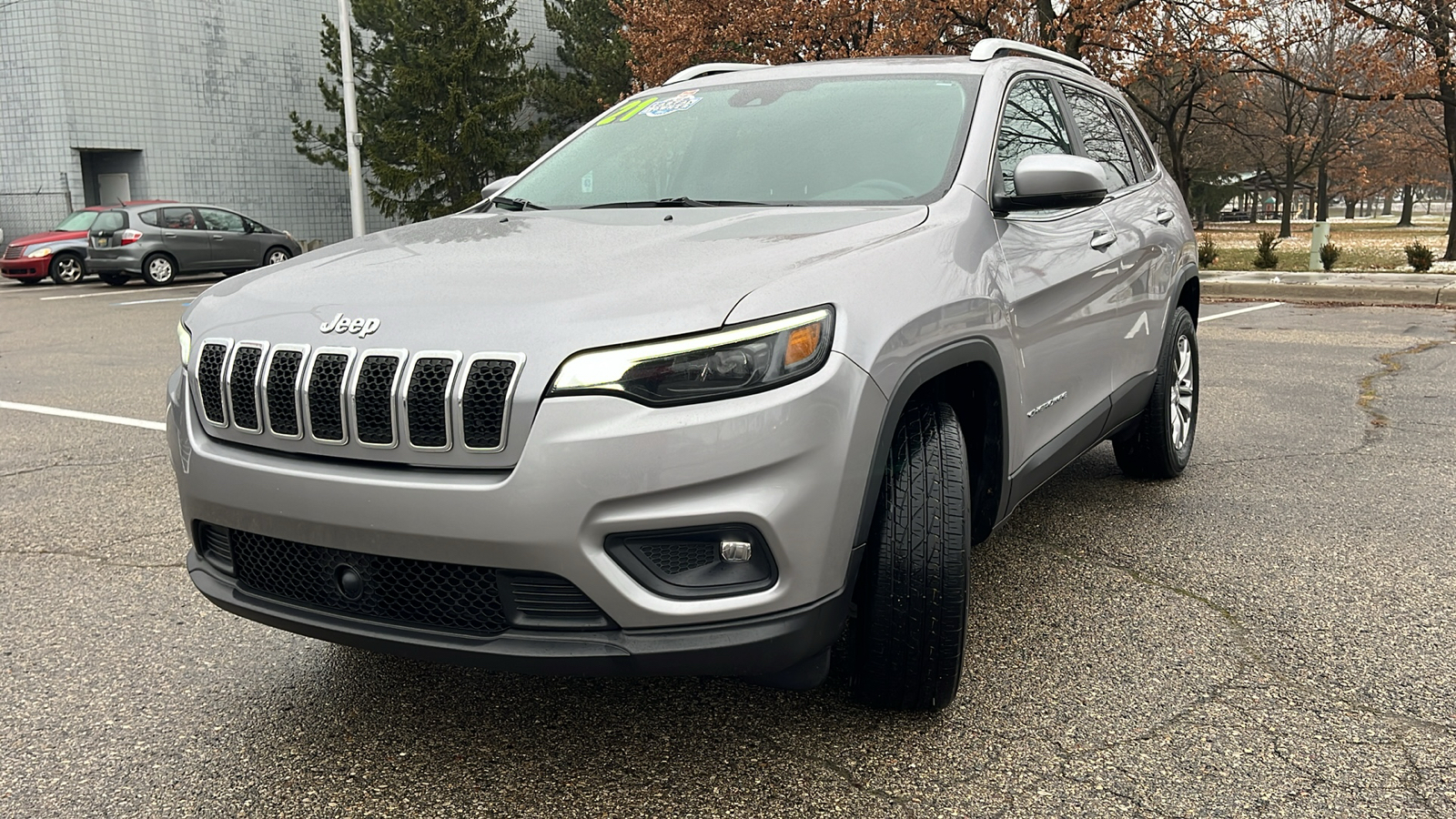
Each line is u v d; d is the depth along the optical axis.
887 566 2.47
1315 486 4.79
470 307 2.26
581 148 3.82
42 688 2.97
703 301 2.19
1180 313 4.79
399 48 25.08
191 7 26.47
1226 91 36.44
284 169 28.41
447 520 2.14
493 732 2.67
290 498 2.29
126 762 2.57
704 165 3.43
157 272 19.14
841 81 3.71
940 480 2.51
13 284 20.39
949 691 2.59
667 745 2.57
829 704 2.75
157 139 26.27
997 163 3.25
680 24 21.70
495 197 3.67
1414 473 4.98
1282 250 26.17
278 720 2.76
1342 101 39.62
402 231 3.17
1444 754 2.49
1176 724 2.64
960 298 2.64
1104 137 4.46
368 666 3.07
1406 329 10.59
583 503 2.10
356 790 2.42
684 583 2.19
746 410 2.13
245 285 2.70
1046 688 2.84
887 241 2.61
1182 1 19.20
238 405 2.41
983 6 19.05
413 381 2.19
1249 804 2.29
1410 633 3.18
